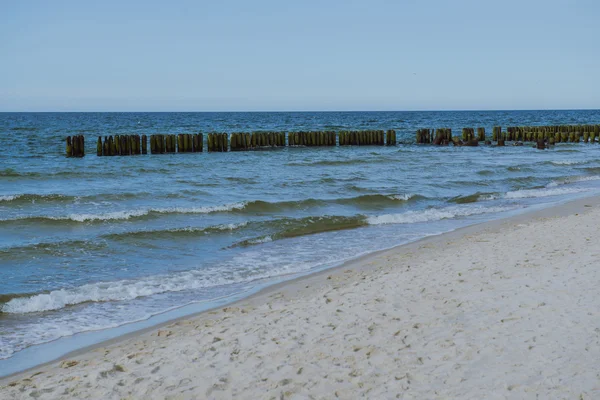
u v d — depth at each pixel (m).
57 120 96.94
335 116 139.75
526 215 16.06
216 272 10.63
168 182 22.17
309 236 13.86
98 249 12.20
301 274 10.41
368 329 6.88
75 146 31.47
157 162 29.17
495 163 30.86
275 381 5.59
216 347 6.62
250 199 18.62
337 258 11.60
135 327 7.84
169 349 6.66
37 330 7.77
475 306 7.44
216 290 9.54
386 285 8.88
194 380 5.73
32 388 5.73
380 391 5.22
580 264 9.32
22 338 7.47
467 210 17.31
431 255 11.27
